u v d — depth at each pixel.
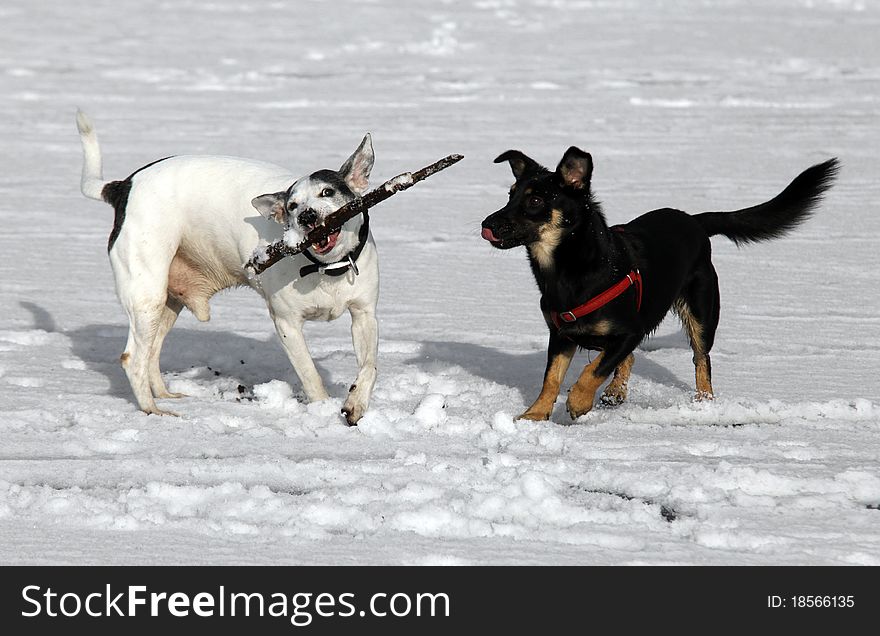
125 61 43.56
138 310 11.17
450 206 22.27
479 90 37.75
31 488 8.58
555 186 10.52
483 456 9.45
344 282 10.43
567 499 8.45
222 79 39.91
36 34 49.91
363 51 47.66
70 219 21.22
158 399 11.69
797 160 26.47
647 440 9.98
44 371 12.59
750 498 8.31
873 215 21.31
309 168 25.05
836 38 51.69
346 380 12.36
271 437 10.12
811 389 11.81
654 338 14.48
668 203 22.09
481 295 16.36
